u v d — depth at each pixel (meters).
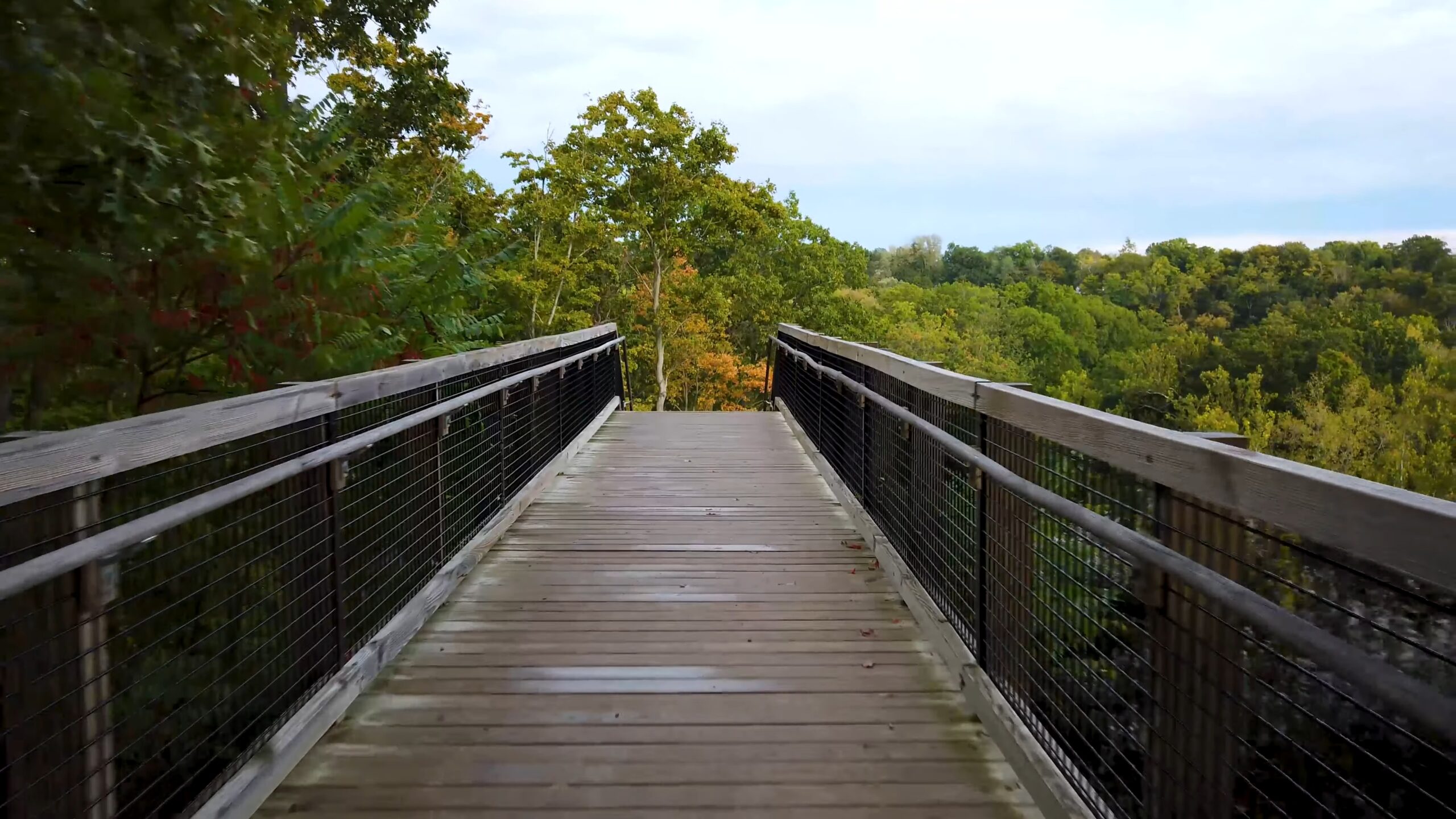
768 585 3.81
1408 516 0.94
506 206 18.97
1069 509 1.80
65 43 3.29
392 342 4.88
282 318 4.32
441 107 12.98
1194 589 1.31
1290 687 1.32
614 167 25.06
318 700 2.39
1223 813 1.44
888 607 3.53
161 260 3.90
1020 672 2.34
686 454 7.19
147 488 2.39
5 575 1.27
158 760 2.48
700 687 2.75
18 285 3.51
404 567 3.26
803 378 7.82
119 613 2.36
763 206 27.00
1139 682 1.71
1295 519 1.15
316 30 10.77
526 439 5.42
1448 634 1.03
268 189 4.39
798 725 2.50
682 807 2.07
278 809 2.04
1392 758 1.14
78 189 3.62
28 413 4.02
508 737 2.42
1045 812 2.00
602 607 3.51
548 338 5.84
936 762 2.29
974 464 2.44
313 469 2.41
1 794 1.67
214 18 4.03
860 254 56.75
